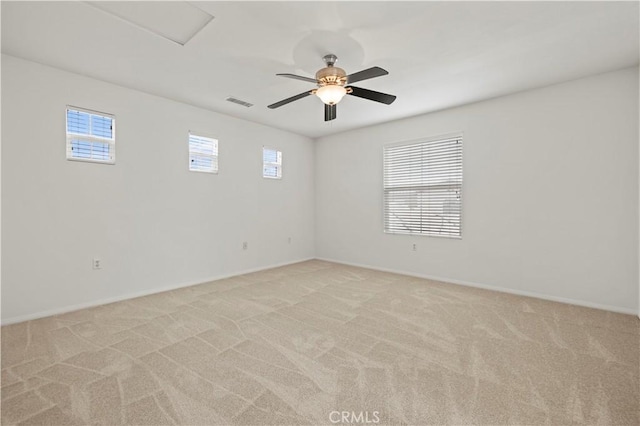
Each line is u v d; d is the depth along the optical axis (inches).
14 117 113.0
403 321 115.3
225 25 92.1
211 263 179.2
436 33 96.7
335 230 235.8
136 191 146.7
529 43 103.1
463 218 168.9
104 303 135.7
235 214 192.1
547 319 116.9
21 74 114.2
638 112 120.2
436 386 74.4
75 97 127.0
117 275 140.6
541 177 143.3
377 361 86.3
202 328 108.7
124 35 98.1
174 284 161.8
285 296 147.0
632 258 122.7
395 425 61.8
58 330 106.7
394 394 71.4
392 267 201.9
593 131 130.0
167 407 66.9
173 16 88.0
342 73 102.0
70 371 80.7
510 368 82.3
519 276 150.6
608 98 126.3
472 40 101.0
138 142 147.0
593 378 77.3
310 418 63.8
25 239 115.9
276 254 219.6
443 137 176.9
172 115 159.8
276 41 101.3
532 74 128.0
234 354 90.1
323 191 243.3
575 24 92.0
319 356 89.0
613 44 103.9
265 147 210.7
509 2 81.9
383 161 205.2
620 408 65.9
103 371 80.7
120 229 141.5
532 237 146.4
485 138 159.8
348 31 95.3
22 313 115.2
